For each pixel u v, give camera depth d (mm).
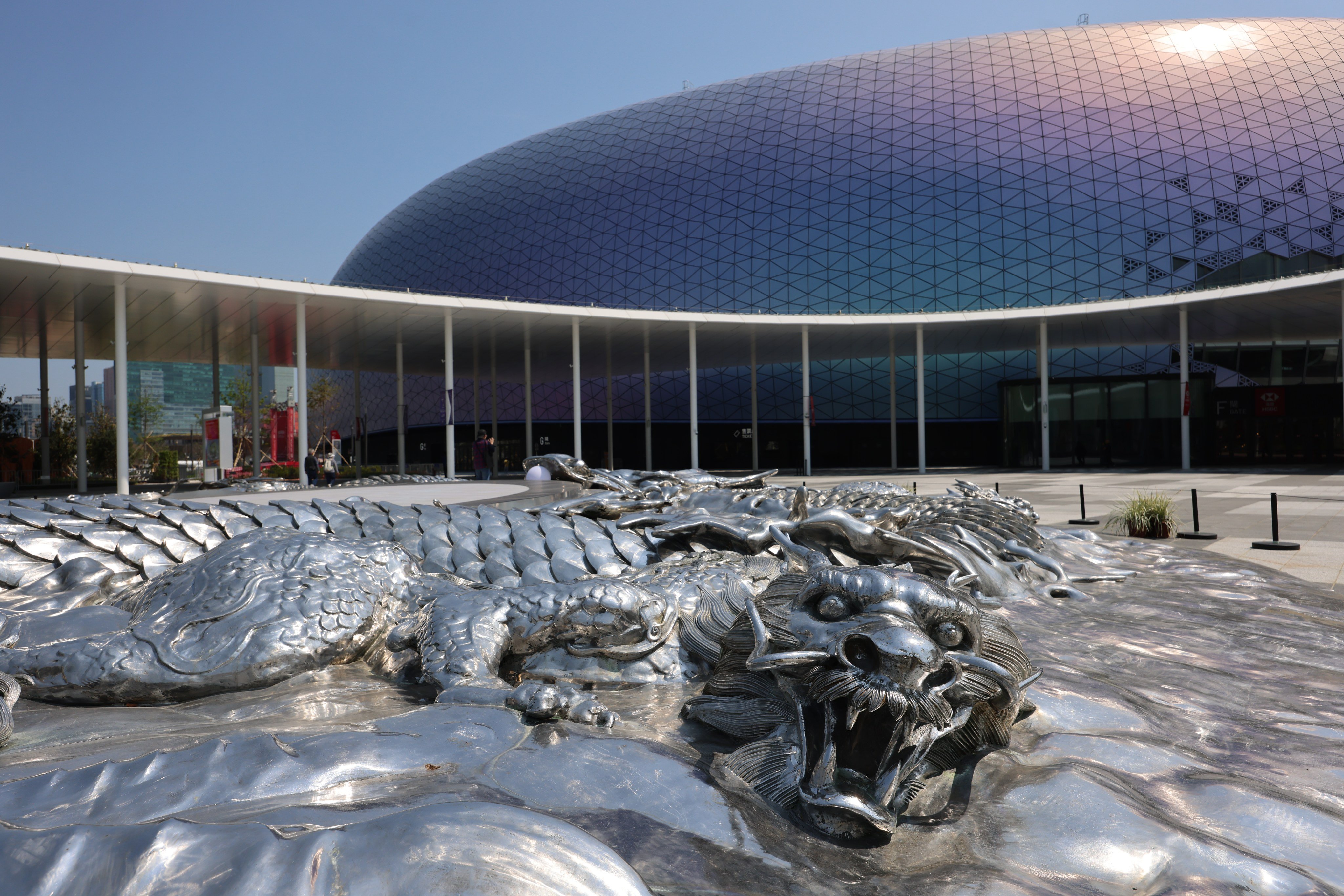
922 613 2162
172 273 19719
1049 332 34781
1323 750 2639
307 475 23094
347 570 3562
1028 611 4887
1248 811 2092
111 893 1316
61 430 37500
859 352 39750
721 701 2676
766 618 2455
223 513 4715
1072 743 2531
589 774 2113
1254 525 12883
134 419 54094
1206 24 51938
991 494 8438
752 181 50781
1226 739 2744
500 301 26344
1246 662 3766
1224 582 6016
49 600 3791
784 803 2115
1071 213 44750
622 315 28859
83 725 2648
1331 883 1772
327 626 3316
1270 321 31922
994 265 45344
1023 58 51656
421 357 36125
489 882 1395
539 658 3428
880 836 2002
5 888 1326
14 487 24062
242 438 57188
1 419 35344
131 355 31438
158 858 1364
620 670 3330
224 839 1430
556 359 38781
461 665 2973
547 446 54625
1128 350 44219
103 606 3576
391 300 24016
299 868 1366
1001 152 46906
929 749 2162
